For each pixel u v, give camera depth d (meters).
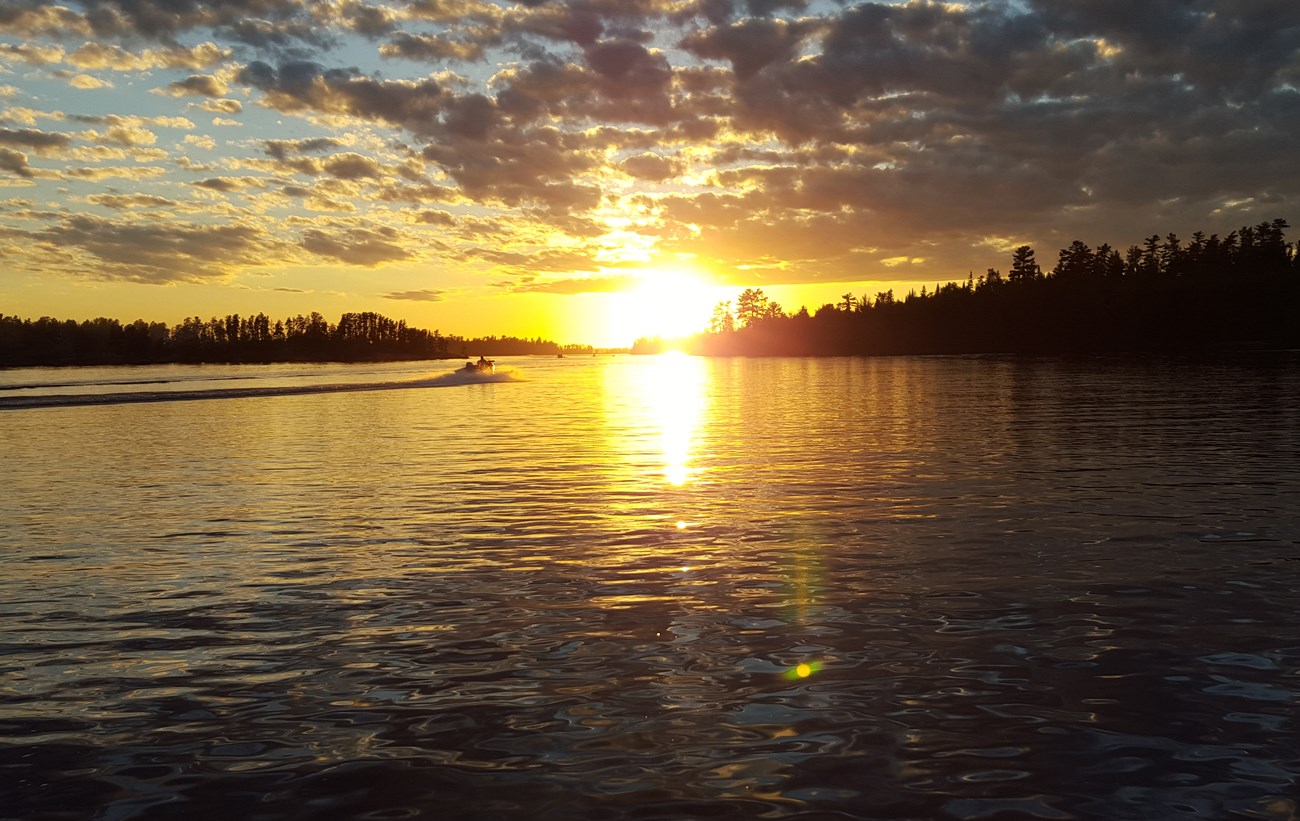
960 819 4.95
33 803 5.29
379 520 14.55
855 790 5.30
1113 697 6.66
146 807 5.23
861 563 11.01
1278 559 10.86
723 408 44.72
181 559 11.73
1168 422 30.00
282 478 20.14
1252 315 150.75
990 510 14.47
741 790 5.31
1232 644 7.79
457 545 12.48
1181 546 11.62
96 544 12.78
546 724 6.33
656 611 9.09
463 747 5.97
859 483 17.81
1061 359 127.88
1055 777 5.45
